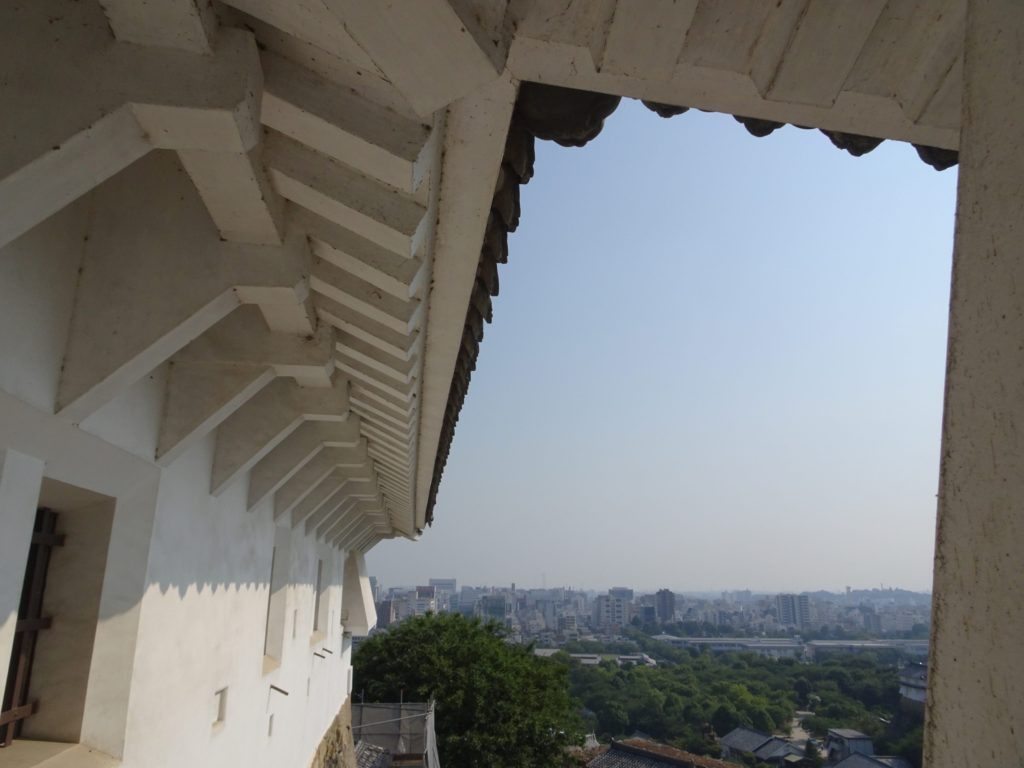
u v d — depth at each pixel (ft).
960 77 7.02
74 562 12.96
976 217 4.23
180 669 15.57
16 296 8.82
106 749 12.46
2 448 9.20
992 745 3.53
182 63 6.66
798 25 6.60
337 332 14.97
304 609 33.37
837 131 8.60
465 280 11.66
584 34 6.48
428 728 64.90
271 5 6.36
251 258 10.57
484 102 7.54
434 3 5.38
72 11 6.61
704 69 6.94
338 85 7.53
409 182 7.91
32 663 12.58
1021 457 3.61
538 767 84.94
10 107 6.33
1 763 11.03
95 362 10.02
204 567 17.11
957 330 4.24
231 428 17.62
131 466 12.70
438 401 19.26
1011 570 3.57
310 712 36.81
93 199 10.59
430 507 43.19
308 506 29.14
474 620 106.52
